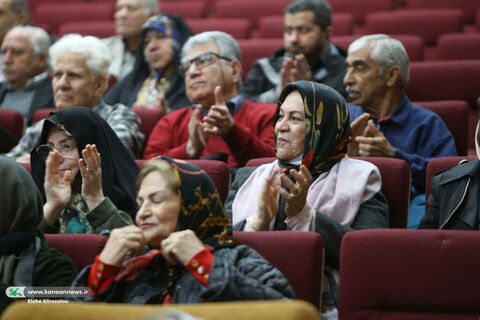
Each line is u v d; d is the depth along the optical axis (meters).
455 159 5.65
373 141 6.28
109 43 10.50
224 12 12.77
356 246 4.21
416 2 12.13
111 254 3.95
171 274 4.05
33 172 5.48
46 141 5.46
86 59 7.32
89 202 5.08
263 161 5.79
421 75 8.43
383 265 4.16
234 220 5.19
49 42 9.28
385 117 7.12
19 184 4.45
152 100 8.91
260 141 6.53
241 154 6.45
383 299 4.14
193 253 3.81
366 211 5.11
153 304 4.03
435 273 4.09
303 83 5.35
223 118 6.31
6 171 4.46
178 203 4.10
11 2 10.96
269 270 3.96
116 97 9.09
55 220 5.06
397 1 12.49
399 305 4.13
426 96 8.40
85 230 5.25
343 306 4.20
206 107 7.25
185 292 3.90
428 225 5.14
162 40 9.00
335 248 4.75
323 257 4.29
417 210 6.18
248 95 8.68
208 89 7.18
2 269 4.31
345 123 5.35
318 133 5.25
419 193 6.52
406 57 7.18
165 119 7.37
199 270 3.78
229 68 7.27
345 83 7.24
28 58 9.07
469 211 4.95
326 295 4.71
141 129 7.57
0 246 4.33
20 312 2.97
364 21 12.32
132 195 5.51
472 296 4.04
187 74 7.28
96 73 7.36
